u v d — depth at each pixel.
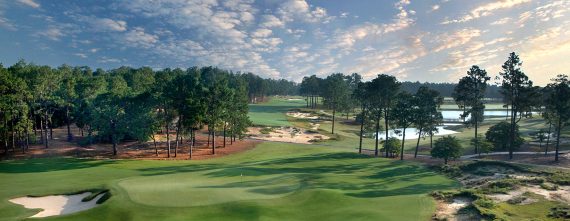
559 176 43.94
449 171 53.75
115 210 30.25
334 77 156.12
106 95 74.38
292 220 28.59
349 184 43.44
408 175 52.06
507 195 37.03
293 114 158.62
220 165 62.91
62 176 48.56
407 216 29.67
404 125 75.12
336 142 104.06
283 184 40.62
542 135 76.12
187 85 71.19
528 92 68.81
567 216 29.61
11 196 37.34
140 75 122.38
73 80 86.88
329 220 28.45
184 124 72.19
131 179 43.47
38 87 75.62
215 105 77.69
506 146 76.88
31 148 75.31
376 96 77.69
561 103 60.72
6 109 66.81
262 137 106.00
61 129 104.38
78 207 34.06
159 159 71.38
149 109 74.19
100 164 61.34
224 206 30.75
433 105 76.25
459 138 99.38
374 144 101.19
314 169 58.34
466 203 34.38
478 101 81.75
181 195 33.62
